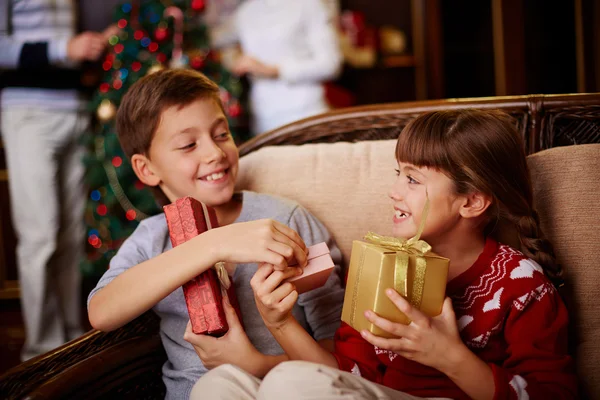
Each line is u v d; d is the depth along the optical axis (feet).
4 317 9.68
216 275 3.18
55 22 7.91
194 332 3.11
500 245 3.30
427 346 2.71
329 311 3.59
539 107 3.87
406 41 12.05
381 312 2.73
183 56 8.56
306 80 8.85
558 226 3.41
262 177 4.15
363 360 3.23
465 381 2.73
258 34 8.98
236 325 3.11
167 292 3.05
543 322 3.01
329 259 3.06
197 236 3.07
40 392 2.77
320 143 4.37
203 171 3.60
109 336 3.44
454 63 11.55
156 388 3.67
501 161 3.07
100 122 8.49
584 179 3.43
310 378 2.51
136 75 8.30
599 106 3.79
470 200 3.10
